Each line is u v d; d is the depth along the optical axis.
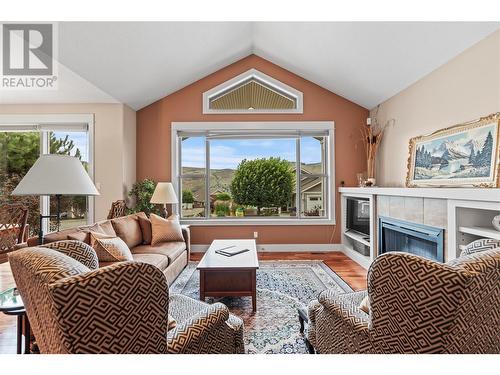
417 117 3.94
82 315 0.98
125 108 4.88
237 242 3.83
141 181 5.27
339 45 3.94
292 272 3.98
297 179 5.44
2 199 4.99
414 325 1.15
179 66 4.50
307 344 2.09
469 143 2.95
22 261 1.19
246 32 4.48
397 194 3.46
